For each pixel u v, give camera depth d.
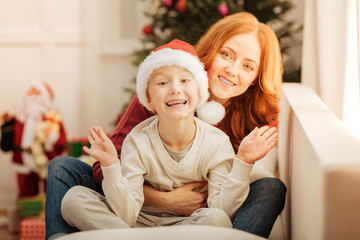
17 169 2.67
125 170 1.13
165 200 1.16
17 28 3.06
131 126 1.31
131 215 1.07
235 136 1.38
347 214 0.70
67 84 3.13
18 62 3.08
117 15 3.15
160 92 1.09
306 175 0.93
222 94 1.33
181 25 2.50
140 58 2.58
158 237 0.81
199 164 1.16
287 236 1.40
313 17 1.81
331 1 1.63
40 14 3.06
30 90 2.72
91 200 1.05
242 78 1.32
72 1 3.08
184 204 1.17
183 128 1.12
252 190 1.15
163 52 1.12
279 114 1.43
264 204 1.09
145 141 1.15
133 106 1.33
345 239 0.71
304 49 1.85
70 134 3.16
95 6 3.07
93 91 3.09
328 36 1.64
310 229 0.86
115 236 0.83
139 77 1.14
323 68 1.68
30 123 2.65
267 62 1.35
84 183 1.25
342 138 0.88
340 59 1.53
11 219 2.71
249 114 1.38
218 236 0.81
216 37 1.34
